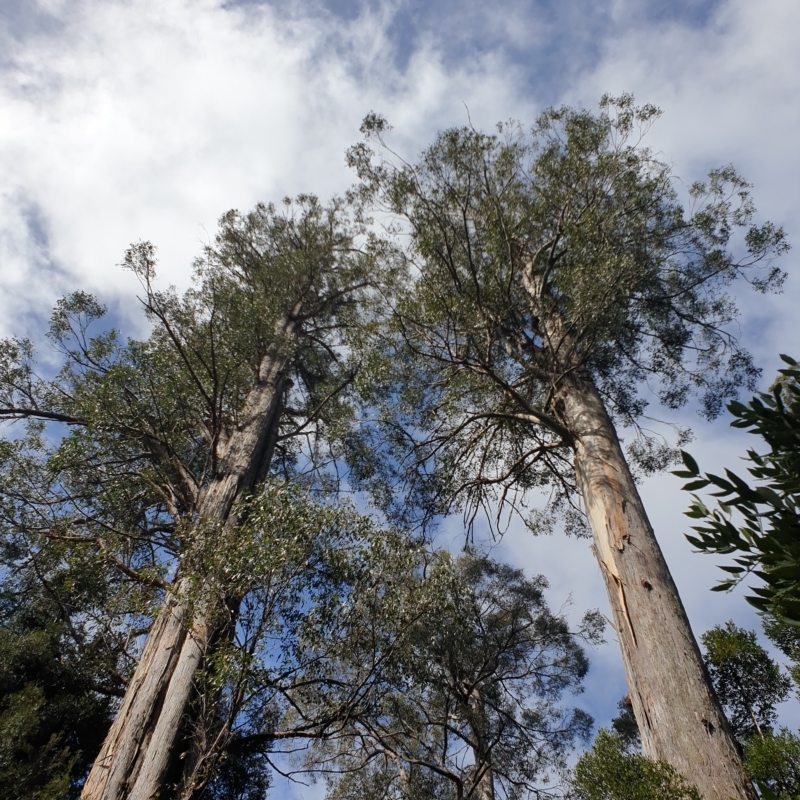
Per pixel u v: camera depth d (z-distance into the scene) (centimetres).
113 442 1058
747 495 271
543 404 1057
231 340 1221
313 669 774
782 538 254
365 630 782
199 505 1032
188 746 735
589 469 863
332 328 1611
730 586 270
